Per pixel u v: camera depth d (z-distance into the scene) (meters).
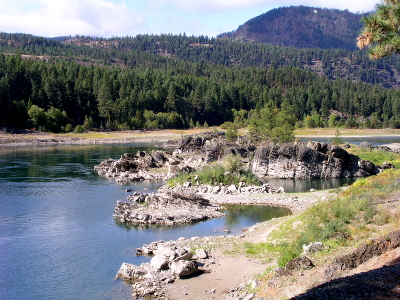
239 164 64.75
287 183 70.56
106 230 39.38
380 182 41.31
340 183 69.88
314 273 21.97
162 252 29.45
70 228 40.06
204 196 56.12
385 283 15.78
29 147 138.38
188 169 74.00
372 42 20.67
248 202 52.38
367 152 93.12
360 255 21.39
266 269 26.11
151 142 167.00
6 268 29.42
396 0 19.84
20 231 39.00
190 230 39.38
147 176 75.38
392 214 29.97
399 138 182.75
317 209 35.78
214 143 92.31
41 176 74.69
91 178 73.75
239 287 23.97
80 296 24.61
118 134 184.62
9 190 60.34
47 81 185.00
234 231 38.94
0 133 156.88
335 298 14.98
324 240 27.88
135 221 42.66
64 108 191.25
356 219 30.86
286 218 39.53
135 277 27.23
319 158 76.69
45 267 29.56
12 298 24.64
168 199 48.44
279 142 105.88
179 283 25.58
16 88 183.38
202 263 28.75
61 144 152.50
